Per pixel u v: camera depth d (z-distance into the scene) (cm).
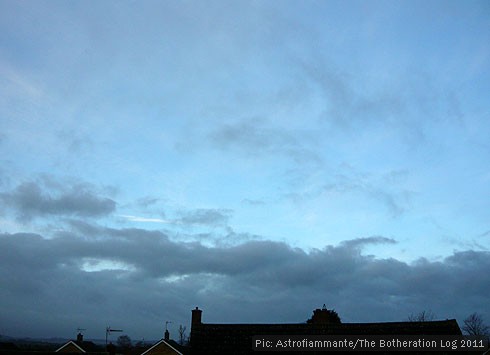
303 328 4047
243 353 3966
